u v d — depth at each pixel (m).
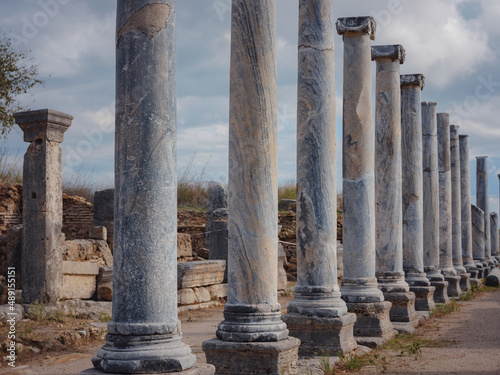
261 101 9.01
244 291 8.98
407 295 15.69
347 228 13.52
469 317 17.94
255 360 8.80
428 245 22.34
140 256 6.54
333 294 11.23
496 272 34.59
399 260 16.16
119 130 6.73
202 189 32.25
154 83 6.72
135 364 6.25
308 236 11.27
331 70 11.55
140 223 6.57
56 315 13.49
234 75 9.11
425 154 22.83
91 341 12.41
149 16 6.76
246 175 8.97
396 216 16.17
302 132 11.38
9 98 20.41
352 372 10.09
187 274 18.23
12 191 20.27
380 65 16.55
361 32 13.63
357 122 13.48
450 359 11.25
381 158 16.30
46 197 13.93
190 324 15.49
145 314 6.49
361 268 13.42
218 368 8.93
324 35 11.49
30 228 13.99
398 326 14.96
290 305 11.23
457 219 29.66
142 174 6.61
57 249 14.10
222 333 8.96
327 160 11.32
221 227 22.03
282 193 33.53
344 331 11.21
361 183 13.45
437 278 22.00
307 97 11.38
